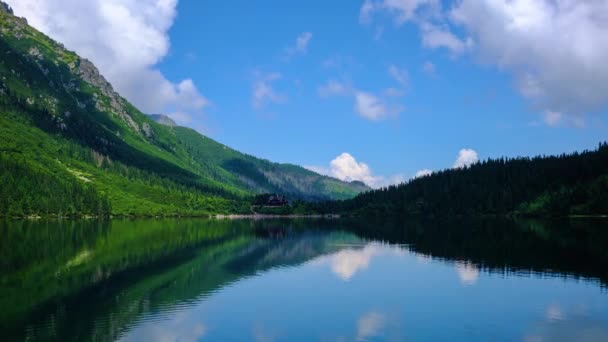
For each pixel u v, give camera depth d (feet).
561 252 332.80
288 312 179.42
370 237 488.44
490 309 184.85
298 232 569.23
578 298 200.34
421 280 240.12
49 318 166.81
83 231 513.86
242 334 153.89
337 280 241.76
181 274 253.65
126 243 399.65
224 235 512.63
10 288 213.05
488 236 467.11
